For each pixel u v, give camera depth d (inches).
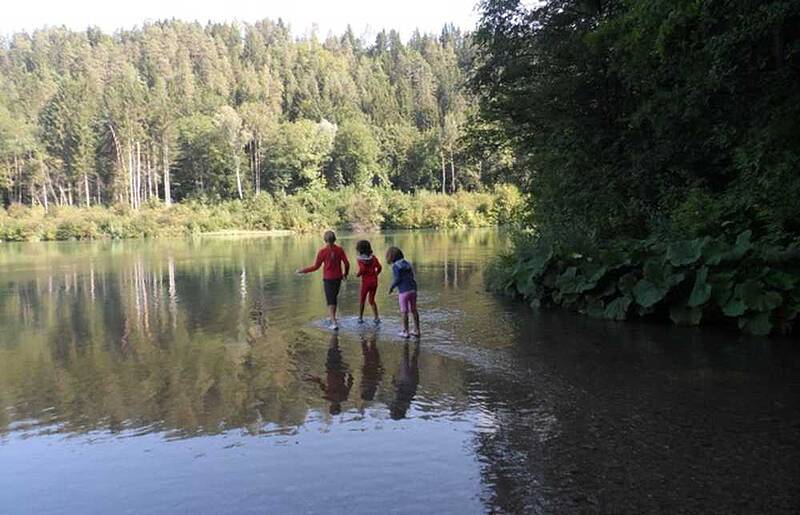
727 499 132.9
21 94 3752.5
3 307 466.3
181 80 4210.1
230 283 589.0
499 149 685.9
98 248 1437.0
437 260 787.4
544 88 569.0
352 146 3117.6
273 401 212.4
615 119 542.0
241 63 4977.9
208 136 3097.9
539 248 426.6
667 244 349.1
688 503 131.6
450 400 207.8
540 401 203.3
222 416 197.8
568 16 558.6
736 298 306.3
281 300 463.5
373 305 356.8
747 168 372.2
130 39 5649.6
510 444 167.2
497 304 411.8
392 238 1535.4
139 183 2933.1
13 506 139.3
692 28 359.6
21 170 2837.1
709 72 347.9
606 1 524.7
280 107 4114.2
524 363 253.3
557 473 148.0
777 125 354.0
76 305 467.5
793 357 250.2
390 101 4037.9
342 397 214.8
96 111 2999.5
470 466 153.9
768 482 140.3
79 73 4505.4
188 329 353.4
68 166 2878.9
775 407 190.4
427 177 3216.0
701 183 448.1
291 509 133.8
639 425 178.1
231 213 2391.7
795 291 294.8
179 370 258.1
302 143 3043.8
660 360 251.0
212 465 158.6
